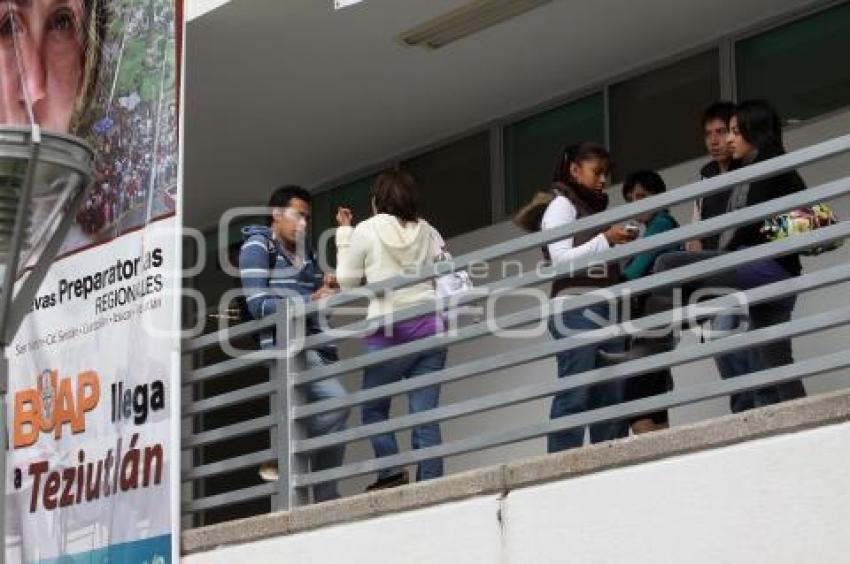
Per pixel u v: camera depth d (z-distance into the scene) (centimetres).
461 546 993
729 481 884
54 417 1223
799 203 905
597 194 1116
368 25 1269
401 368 1122
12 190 969
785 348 1005
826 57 1228
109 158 1223
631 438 929
